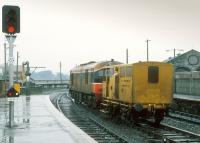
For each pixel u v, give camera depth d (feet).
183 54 215.10
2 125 66.28
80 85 142.10
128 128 78.18
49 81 413.18
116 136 65.41
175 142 58.39
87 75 127.85
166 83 81.00
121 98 86.22
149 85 80.28
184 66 214.48
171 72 81.25
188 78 123.03
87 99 132.05
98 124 82.64
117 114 92.48
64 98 189.57
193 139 63.31
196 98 107.55
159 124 82.43
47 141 48.80
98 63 115.24
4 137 52.19
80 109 126.41
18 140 49.52
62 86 357.41
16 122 70.90
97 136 67.26
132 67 80.02
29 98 164.96
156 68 80.59
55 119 76.54
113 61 111.04
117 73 89.40
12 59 59.82
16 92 60.18
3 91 173.27
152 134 69.10
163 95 80.89
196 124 84.89
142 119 92.02
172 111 115.85
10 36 59.16
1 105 118.11
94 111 118.93
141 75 80.02
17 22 53.52
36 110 99.60
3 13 53.21
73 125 66.28
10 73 60.03
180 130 69.87
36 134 55.21
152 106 80.07
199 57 214.69
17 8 53.42
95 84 111.55
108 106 97.86
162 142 60.59
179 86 131.23
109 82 96.78
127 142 59.06
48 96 188.65
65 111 119.44
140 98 79.92
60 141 48.75
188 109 109.50
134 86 79.82
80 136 53.16
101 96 109.91
